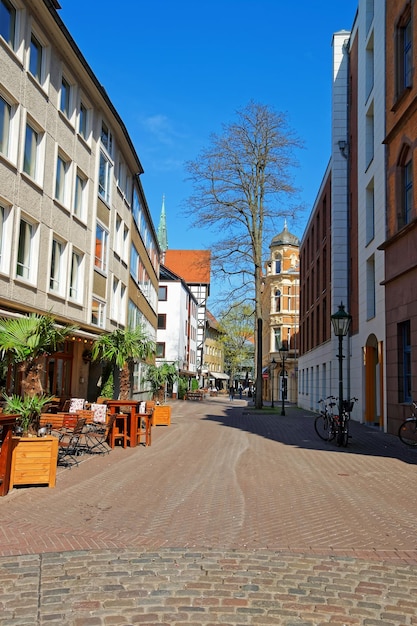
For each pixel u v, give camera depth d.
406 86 17.98
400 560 5.69
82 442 15.24
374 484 9.90
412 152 17.20
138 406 16.16
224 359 98.25
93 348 20.22
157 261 47.06
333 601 4.62
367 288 24.02
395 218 18.73
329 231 33.22
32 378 9.95
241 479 10.37
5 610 4.31
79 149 20.58
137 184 30.62
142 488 9.29
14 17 15.64
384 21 20.73
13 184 15.46
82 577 5.02
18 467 9.02
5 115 15.28
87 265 21.59
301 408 45.69
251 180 35.00
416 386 16.48
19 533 6.38
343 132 30.50
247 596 4.68
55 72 18.25
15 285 15.73
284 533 6.64
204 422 25.08
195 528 6.80
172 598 4.60
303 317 48.72
